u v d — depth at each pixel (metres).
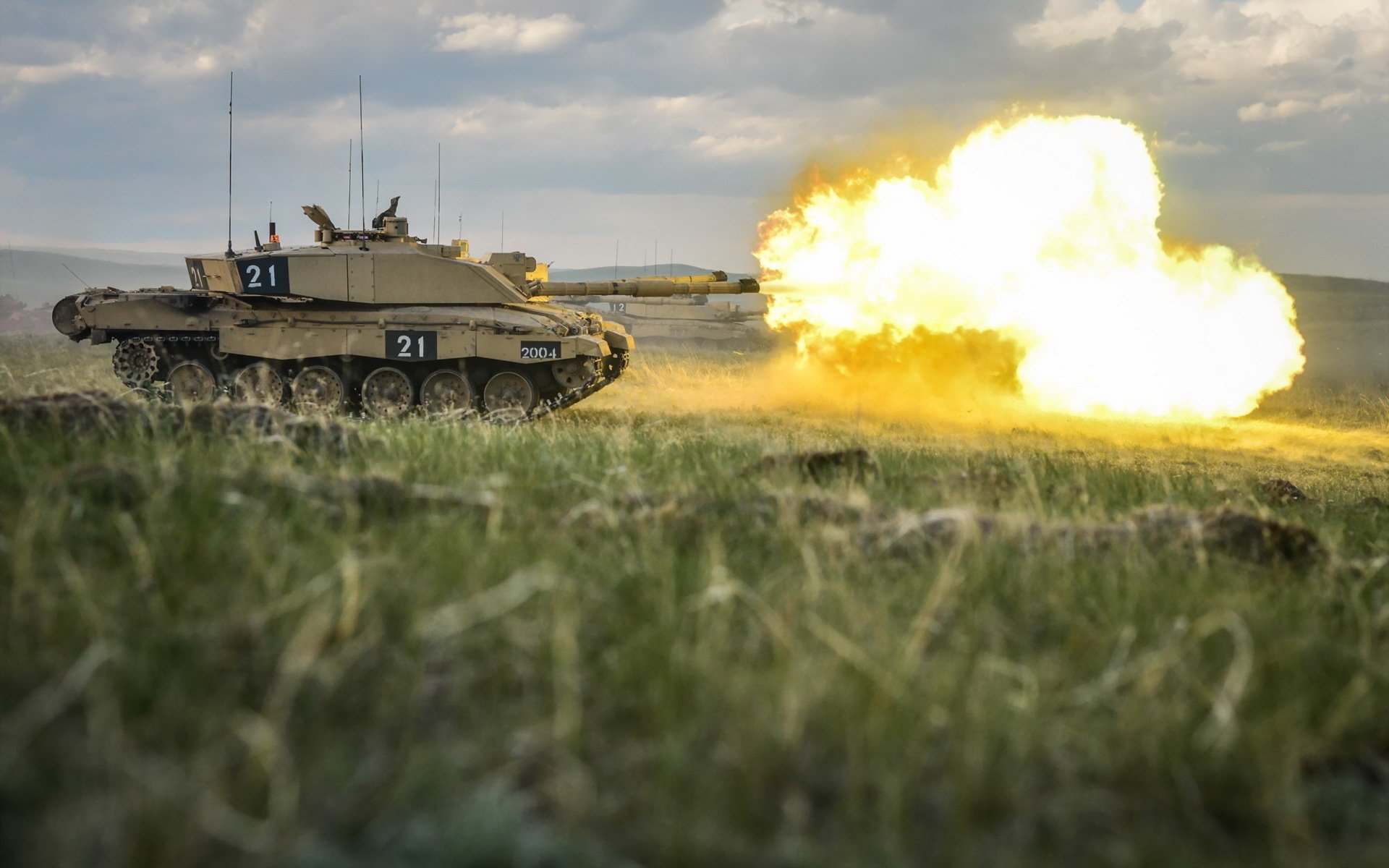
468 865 3.04
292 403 18.81
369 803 3.40
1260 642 4.94
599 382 19.39
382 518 6.01
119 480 5.91
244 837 3.10
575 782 3.42
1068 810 3.56
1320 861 3.40
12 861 2.99
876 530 6.36
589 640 4.58
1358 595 5.94
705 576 5.13
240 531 5.33
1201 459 16.73
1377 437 20.70
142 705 3.80
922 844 3.40
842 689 4.06
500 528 5.91
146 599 4.58
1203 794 3.75
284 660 4.01
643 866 3.20
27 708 3.65
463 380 18.41
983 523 6.59
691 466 8.90
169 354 19.45
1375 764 4.09
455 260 18.56
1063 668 4.57
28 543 4.79
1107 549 6.55
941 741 3.94
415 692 3.99
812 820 3.49
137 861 2.97
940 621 5.12
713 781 3.56
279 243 19.50
